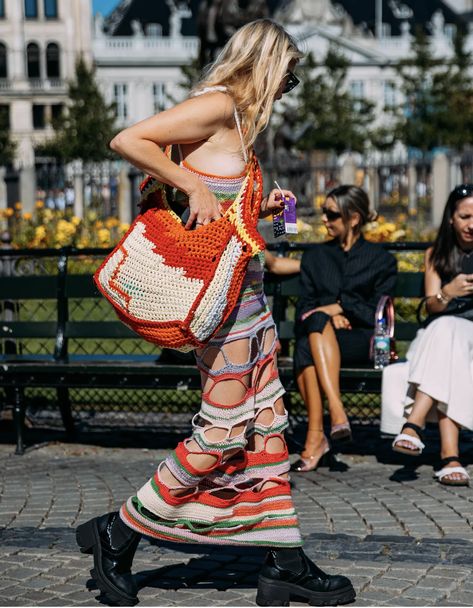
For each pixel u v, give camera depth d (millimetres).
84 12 65625
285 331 5469
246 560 3520
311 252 5242
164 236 2941
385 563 3434
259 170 3053
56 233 10711
